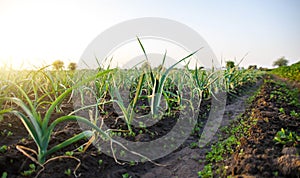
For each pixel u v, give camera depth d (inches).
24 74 187.9
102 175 93.4
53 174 84.6
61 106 167.5
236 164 92.7
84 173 90.3
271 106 184.1
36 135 84.8
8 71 172.2
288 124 130.4
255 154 95.9
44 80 205.8
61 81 202.4
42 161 86.8
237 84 314.2
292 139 103.5
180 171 106.9
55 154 95.3
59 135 110.7
